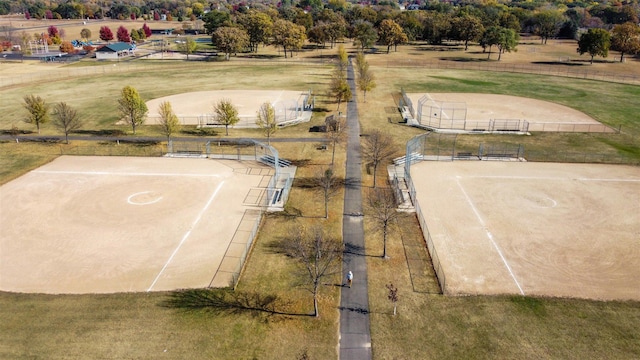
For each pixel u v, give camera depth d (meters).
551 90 111.62
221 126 82.44
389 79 125.56
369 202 52.88
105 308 35.19
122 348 31.17
